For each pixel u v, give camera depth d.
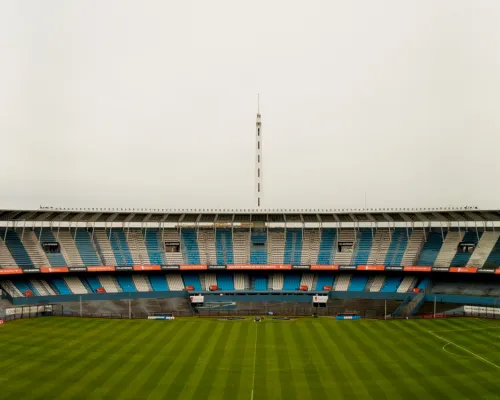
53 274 84.12
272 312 76.31
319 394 36.97
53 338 55.03
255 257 91.12
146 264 87.19
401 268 82.75
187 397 36.12
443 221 90.44
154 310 76.56
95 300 79.38
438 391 37.56
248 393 37.12
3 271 74.94
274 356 47.72
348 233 96.75
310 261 89.38
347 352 49.31
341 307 79.00
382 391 37.59
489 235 88.38
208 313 75.56
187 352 49.06
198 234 97.75
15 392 36.84
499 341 53.97
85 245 90.31
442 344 52.44
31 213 80.38
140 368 43.28
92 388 37.88
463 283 82.06
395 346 51.72
